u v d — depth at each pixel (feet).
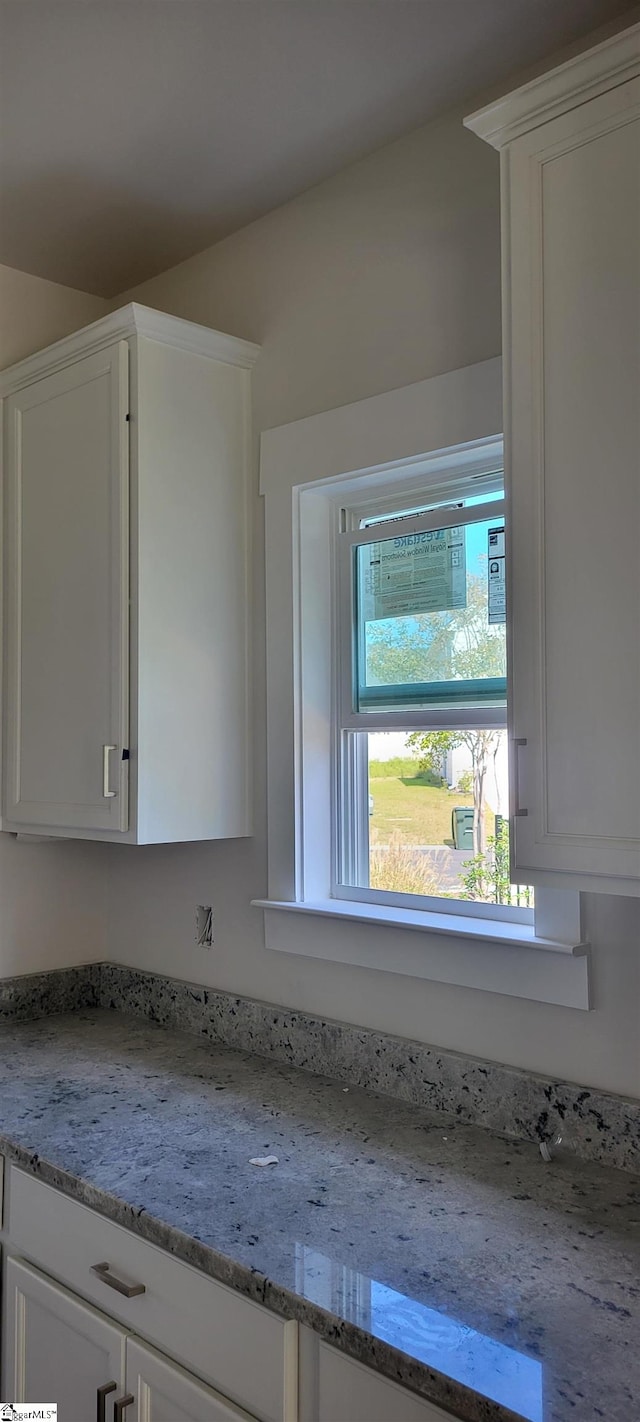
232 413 7.06
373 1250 4.03
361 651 6.75
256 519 7.09
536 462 4.28
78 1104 5.82
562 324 4.21
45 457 7.22
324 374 6.64
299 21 5.17
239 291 7.32
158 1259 4.38
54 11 5.11
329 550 6.95
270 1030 6.80
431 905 6.23
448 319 5.90
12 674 7.53
